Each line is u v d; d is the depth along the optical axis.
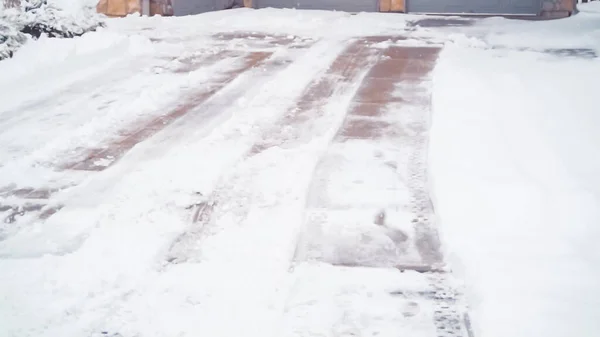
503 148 5.95
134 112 7.49
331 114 7.33
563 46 11.56
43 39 10.68
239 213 4.88
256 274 4.03
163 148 6.30
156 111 7.54
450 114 7.05
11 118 7.27
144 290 3.86
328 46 11.59
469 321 3.54
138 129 6.90
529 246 4.17
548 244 4.19
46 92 8.31
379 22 14.99
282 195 5.18
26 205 5.08
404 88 8.45
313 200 5.09
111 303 3.73
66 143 6.46
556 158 5.66
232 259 4.21
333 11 17.64
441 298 3.77
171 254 4.30
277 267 4.12
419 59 10.38
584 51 11.01
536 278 3.79
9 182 5.52
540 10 16.89
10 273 4.06
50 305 3.71
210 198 5.14
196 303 3.72
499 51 11.06
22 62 9.70
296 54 10.83
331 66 9.88
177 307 3.68
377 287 3.88
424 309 3.65
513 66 9.55
